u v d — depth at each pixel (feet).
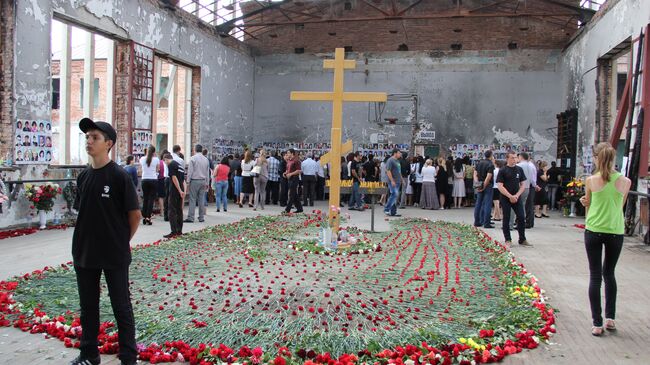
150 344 16.19
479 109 81.30
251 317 18.83
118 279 14.52
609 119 60.08
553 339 17.99
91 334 14.69
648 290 25.12
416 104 82.99
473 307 20.75
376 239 39.32
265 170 60.95
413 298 21.81
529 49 79.77
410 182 72.95
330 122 85.51
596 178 19.16
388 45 83.87
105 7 48.70
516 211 37.65
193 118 69.10
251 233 40.63
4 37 38.32
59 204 43.73
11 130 38.60
